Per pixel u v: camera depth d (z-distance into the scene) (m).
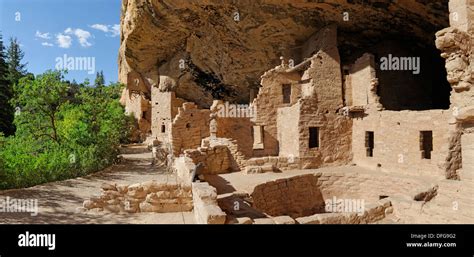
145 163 19.38
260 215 7.88
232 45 20.67
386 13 15.12
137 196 8.35
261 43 19.55
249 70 21.73
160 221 7.50
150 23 22.12
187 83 26.56
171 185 8.44
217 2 17.66
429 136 13.76
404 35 16.88
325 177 14.94
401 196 9.49
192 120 19.88
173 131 19.42
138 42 25.08
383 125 14.88
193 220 7.54
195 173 9.19
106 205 8.34
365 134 16.11
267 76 19.06
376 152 15.30
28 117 16.83
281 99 19.25
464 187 7.93
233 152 15.91
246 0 16.69
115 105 23.41
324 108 16.72
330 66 16.92
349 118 16.98
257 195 12.06
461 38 8.03
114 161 18.88
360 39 18.06
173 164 15.94
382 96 17.42
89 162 14.97
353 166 16.52
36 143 16.66
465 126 8.27
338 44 18.55
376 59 18.03
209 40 21.50
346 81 17.23
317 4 15.47
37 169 12.44
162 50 25.80
